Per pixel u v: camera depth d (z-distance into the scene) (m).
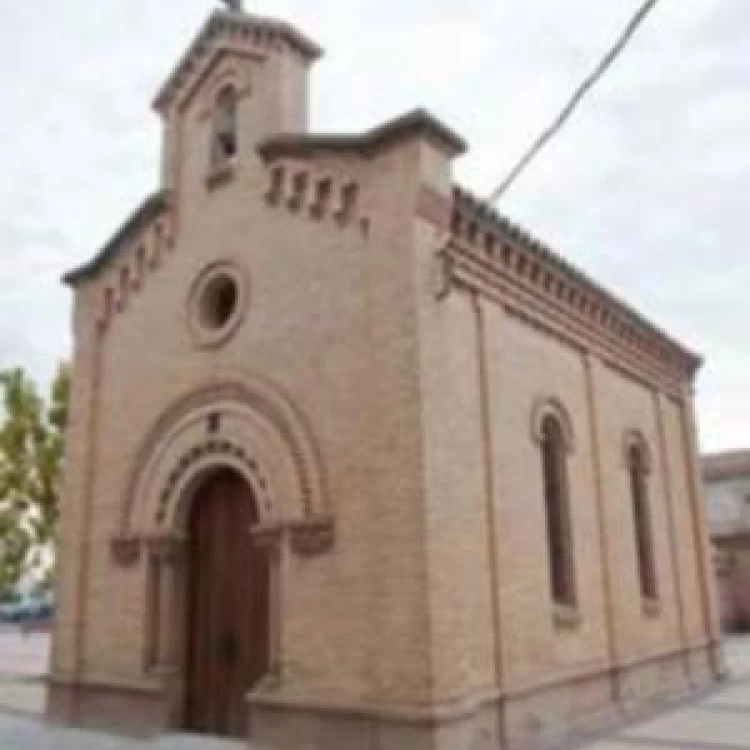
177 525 12.65
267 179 12.60
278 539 11.25
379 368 10.77
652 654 15.41
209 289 13.20
